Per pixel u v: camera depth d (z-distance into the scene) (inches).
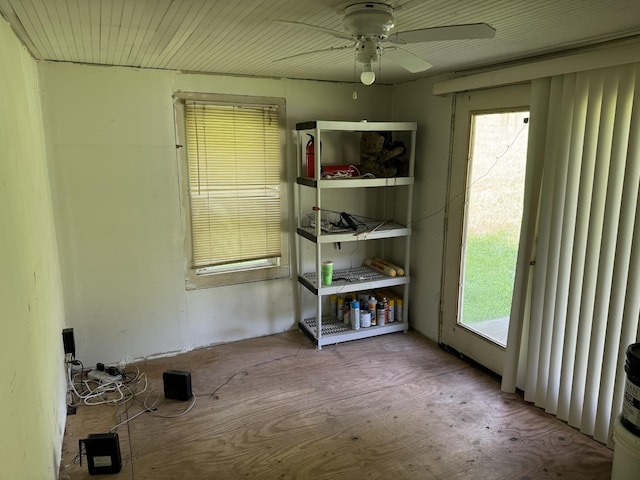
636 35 83.9
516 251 113.8
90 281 122.8
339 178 135.6
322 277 140.2
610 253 89.1
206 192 132.3
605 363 91.7
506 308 118.6
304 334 150.5
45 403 77.6
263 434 98.8
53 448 82.2
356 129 130.0
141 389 117.0
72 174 116.0
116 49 96.3
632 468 76.5
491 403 110.4
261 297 147.0
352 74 130.7
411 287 154.6
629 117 83.5
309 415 105.7
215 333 142.1
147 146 122.8
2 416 49.8
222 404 110.3
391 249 162.2
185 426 101.7
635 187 83.7
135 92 119.0
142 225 126.1
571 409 100.1
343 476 86.1
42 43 89.4
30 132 88.6
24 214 72.9
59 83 110.9
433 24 76.5
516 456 91.6
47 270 95.2
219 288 139.9
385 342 145.1
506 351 113.0
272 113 136.8
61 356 105.4
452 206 131.5
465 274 130.8
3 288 54.3
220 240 136.9
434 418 104.4
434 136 136.1
